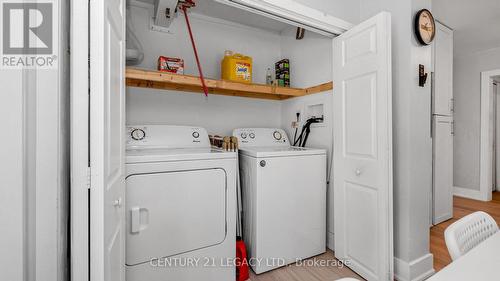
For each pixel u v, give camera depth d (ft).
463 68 12.21
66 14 2.57
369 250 5.42
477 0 7.22
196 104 7.74
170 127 6.53
